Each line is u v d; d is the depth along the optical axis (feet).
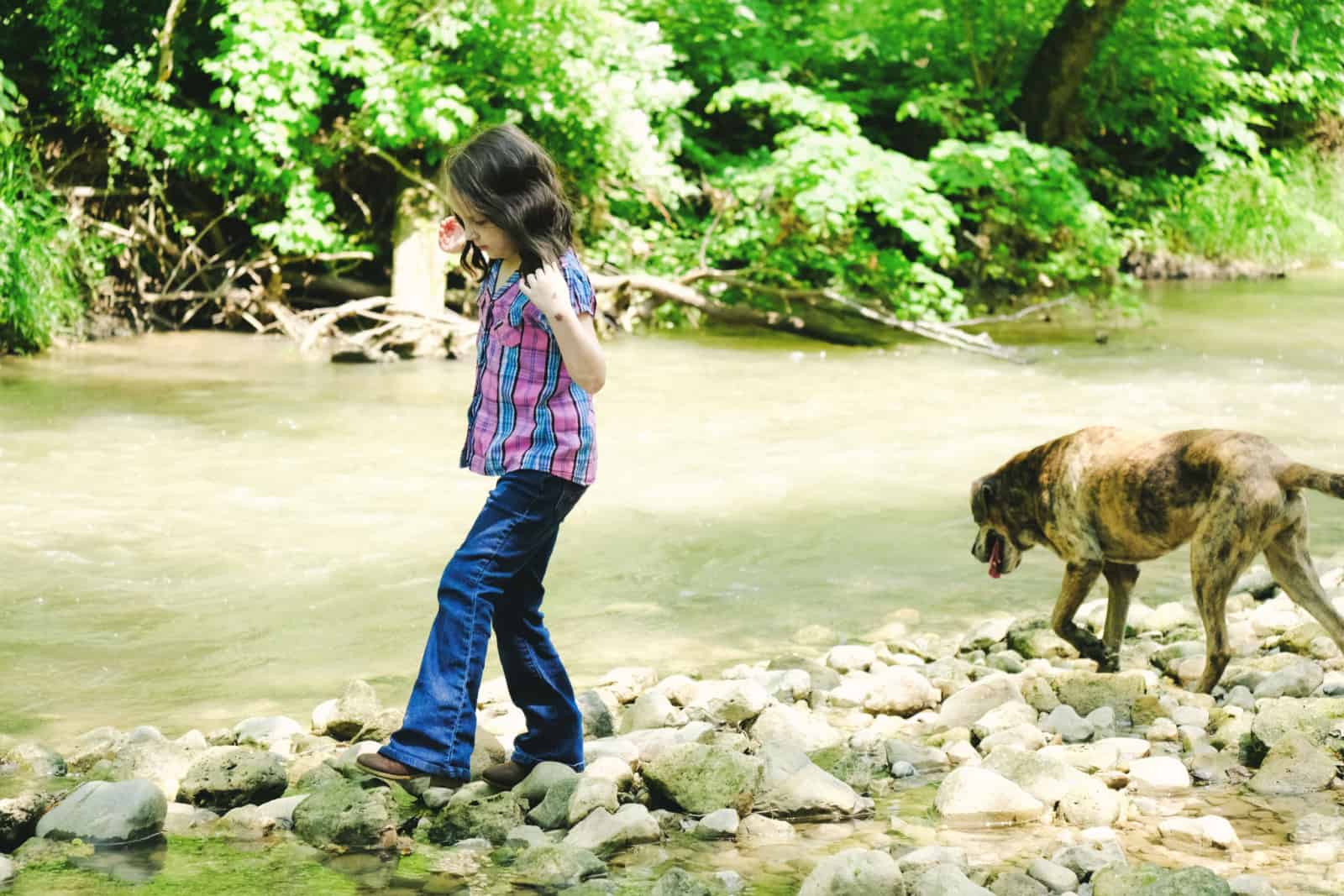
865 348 52.75
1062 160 58.65
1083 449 18.74
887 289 56.03
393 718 16.19
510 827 13.19
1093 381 45.44
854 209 56.75
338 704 16.28
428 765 13.29
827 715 17.35
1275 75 83.20
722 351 51.19
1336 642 17.16
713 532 26.99
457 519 27.53
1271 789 14.16
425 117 47.65
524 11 50.37
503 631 14.30
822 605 22.63
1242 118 80.28
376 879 11.99
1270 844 12.64
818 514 28.40
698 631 21.18
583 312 13.26
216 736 16.07
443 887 11.83
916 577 24.27
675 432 36.70
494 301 13.55
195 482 30.19
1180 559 25.93
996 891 11.40
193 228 52.03
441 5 49.80
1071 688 17.08
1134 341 55.57
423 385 42.73
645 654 20.03
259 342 50.55
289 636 20.66
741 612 22.24
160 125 48.62
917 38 71.46
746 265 59.11
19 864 12.19
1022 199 60.18
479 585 13.48
